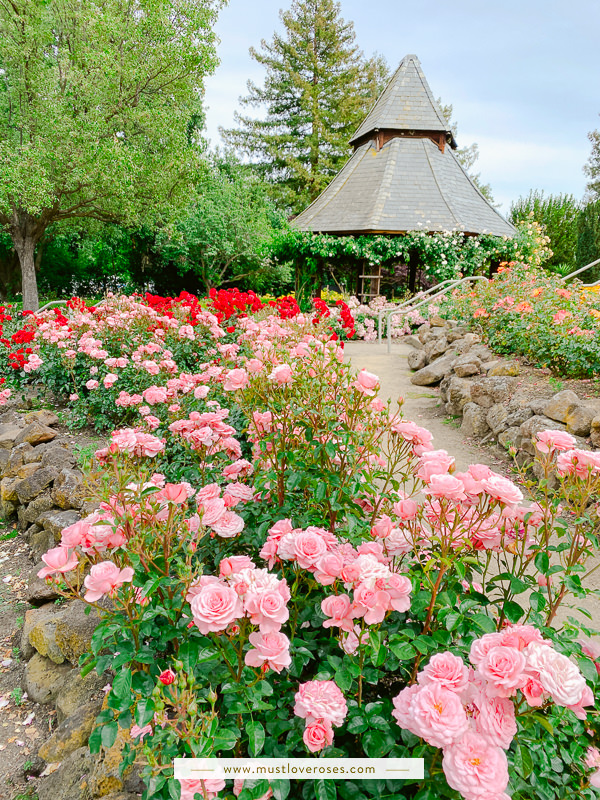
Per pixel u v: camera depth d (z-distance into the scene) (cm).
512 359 653
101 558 163
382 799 124
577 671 113
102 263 2453
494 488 145
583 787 141
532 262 1536
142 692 148
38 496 401
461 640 152
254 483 215
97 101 1630
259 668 145
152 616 150
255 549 210
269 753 140
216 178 2466
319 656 163
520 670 110
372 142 1645
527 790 135
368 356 1009
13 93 1762
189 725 121
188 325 605
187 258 2280
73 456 444
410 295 1541
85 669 167
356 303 1393
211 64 1709
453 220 1464
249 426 238
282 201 3186
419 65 1666
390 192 1502
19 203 1530
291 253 1638
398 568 191
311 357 234
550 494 194
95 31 1611
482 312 741
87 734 221
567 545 167
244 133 3291
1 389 671
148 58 1677
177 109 1881
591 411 439
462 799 120
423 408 658
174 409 361
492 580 169
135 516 160
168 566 162
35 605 320
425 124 1595
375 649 134
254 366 226
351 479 207
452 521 167
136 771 188
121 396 407
